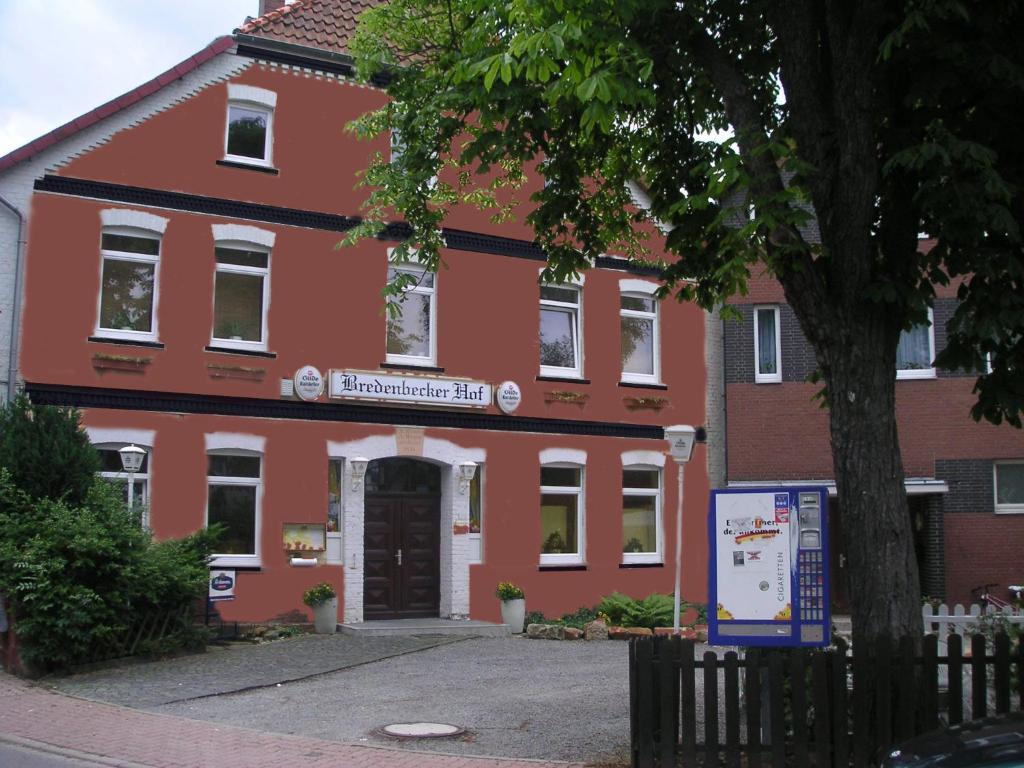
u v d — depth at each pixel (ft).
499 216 46.68
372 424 60.03
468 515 62.54
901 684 26.48
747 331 73.51
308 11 61.87
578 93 28.58
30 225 52.21
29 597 40.96
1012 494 71.46
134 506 47.70
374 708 36.19
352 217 60.70
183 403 54.85
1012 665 27.27
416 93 40.88
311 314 59.00
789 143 34.14
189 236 56.13
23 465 44.96
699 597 70.44
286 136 59.57
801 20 31.22
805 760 26.45
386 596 60.90
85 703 36.60
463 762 29.09
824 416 72.33
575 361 68.39
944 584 70.38
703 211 36.22
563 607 65.00
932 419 71.82
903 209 30.63
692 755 26.84
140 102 55.52
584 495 67.00
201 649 47.44
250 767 28.40
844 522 29.01
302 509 57.52
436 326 62.90
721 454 72.95
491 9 34.63
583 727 33.24
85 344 52.75
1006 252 29.25
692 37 34.45
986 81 29.81
